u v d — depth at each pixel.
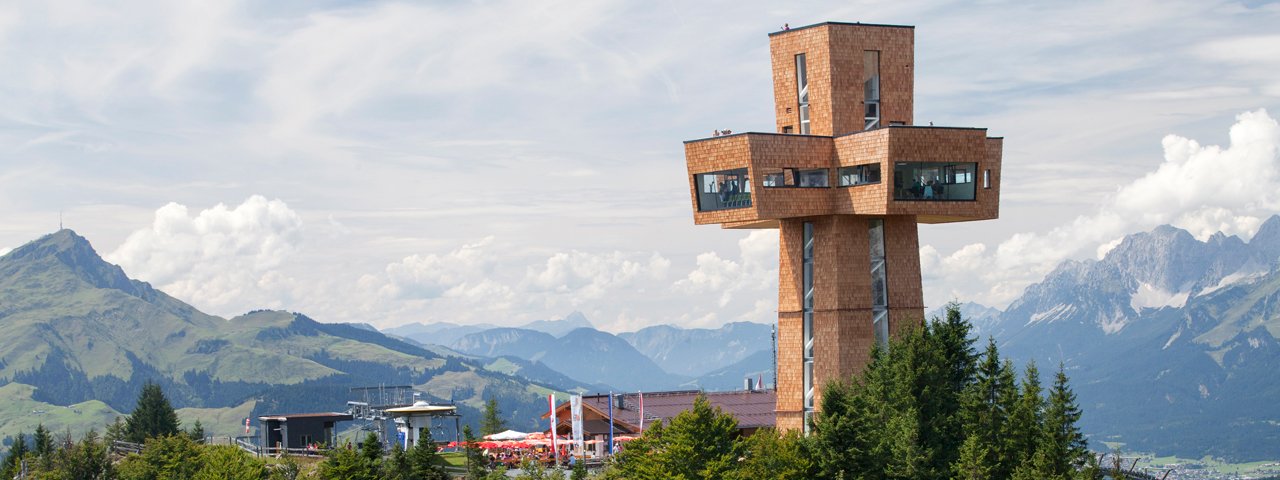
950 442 114.31
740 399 170.75
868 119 136.62
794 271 138.00
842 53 135.25
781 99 139.62
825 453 109.00
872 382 121.00
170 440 153.75
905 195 130.25
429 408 154.75
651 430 120.31
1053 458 105.88
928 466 111.88
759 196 130.50
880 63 136.62
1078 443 110.31
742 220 133.25
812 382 136.50
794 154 132.00
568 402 163.00
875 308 135.75
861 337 133.50
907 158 129.12
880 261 135.62
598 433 158.00
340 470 124.50
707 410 115.62
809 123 137.38
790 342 138.12
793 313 138.00
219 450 144.38
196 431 188.25
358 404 172.00
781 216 131.50
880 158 129.12
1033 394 111.56
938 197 132.00
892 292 134.75
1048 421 108.38
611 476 124.56
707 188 136.12
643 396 171.50
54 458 165.50
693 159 135.62
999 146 138.50
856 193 131.88
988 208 138.25
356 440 163.25
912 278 135.88
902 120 136.88
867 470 108.62
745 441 116.25
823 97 135.75
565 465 143.75
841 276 133.25
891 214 131.12
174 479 144.62
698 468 113.75
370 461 126.62
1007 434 110.06
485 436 159.25
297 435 166.50
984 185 136.50
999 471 109.31
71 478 154.38
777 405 138.62
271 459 153.75
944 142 130.50
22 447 198.12
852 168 133.25
